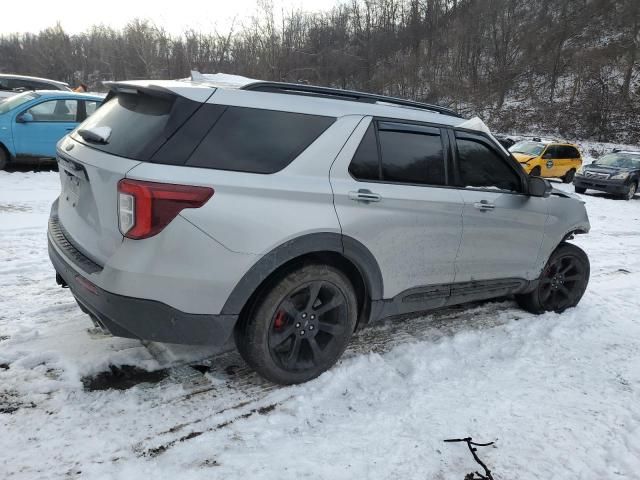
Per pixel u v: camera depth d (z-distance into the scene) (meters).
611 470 2.66
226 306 2.84
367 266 3.35
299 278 3.10
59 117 10.70
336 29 52.91
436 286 3.84
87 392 3.03
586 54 49.09
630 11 50.31
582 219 4.98
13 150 10.27
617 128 41.81
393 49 55.72
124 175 2.63
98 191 2.79
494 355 3.95
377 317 3.58
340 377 3.38
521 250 4.39
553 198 4.67
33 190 9.09
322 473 2.50
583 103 44.28
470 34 55.38
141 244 2.63
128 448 2.60
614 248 8.41
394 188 3.43
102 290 2.71
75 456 2.51
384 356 3.79
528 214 4.36
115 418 2.82
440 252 3.75
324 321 3.32
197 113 2.83
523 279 4.53
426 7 58.81
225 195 2.76
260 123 2.99
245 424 2.86
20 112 10.27
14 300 4.29
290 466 2.53
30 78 17.47
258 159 2.93
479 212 3.95
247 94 3.02
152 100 3.02
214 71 37.97
